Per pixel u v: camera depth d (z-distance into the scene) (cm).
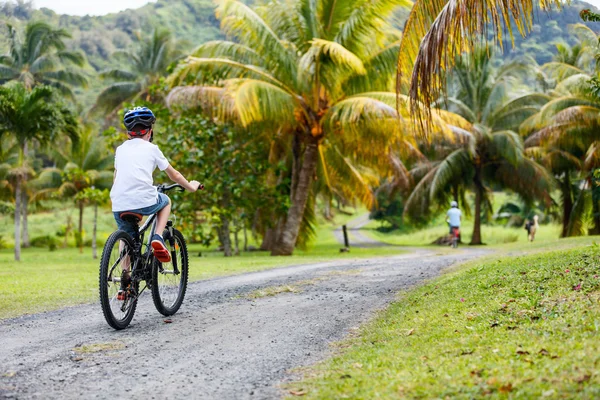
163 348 512
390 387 356
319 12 2092
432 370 383
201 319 641
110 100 4762
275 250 2203
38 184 3931
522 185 3372
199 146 2106
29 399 379
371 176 2891
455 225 2706
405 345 477
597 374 328
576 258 815
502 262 954
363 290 841
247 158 2217
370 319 627
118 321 579
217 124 2192
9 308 731
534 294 600
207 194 2147
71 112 2641
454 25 664
